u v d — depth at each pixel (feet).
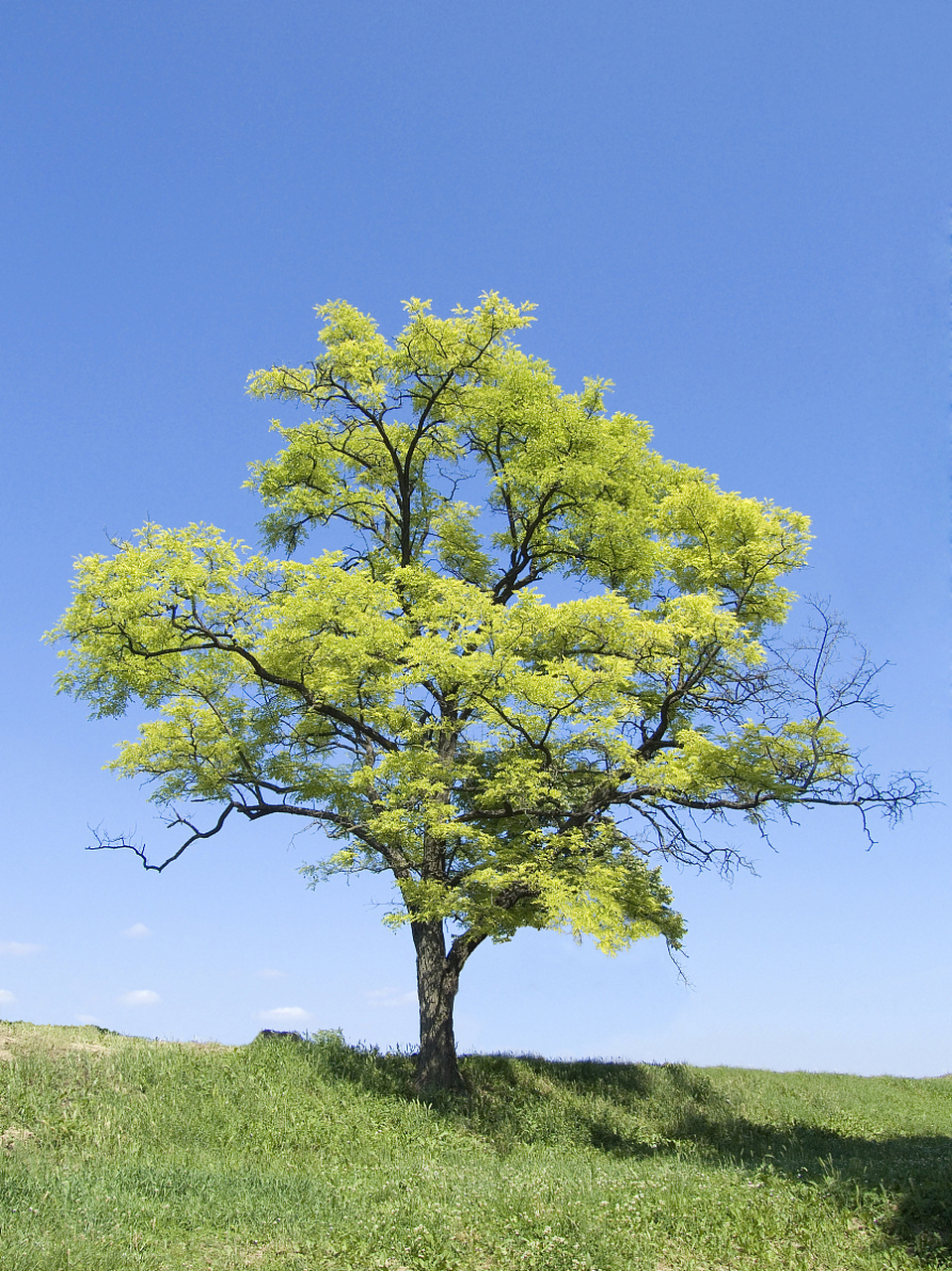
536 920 50.78
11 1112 38.06
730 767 48.11
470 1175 34.35
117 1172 32.22
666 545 56.90
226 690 55.16
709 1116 56.65
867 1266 24.22
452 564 65.62
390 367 58.75
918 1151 40.57
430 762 49.60
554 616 47.78
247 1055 48.85
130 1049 47.67
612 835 50.62
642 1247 25.94
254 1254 26.23
